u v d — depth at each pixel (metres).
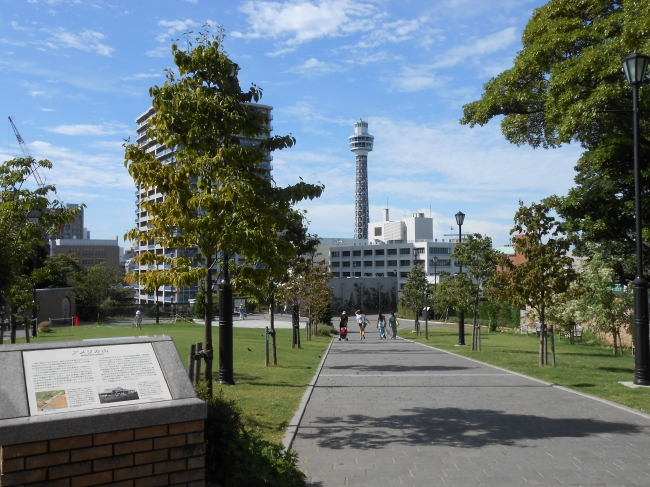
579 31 19.17
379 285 103.56
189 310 62.19
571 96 18.30
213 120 9.40
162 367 4.73
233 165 9.20
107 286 56.44
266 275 10.27
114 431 4.18
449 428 9.06
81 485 4.05
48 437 3.92
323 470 6.82
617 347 28.69
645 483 6.32
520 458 7.33
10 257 12.90
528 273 18.23
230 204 8.82
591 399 11.77
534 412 10.38
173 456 4.39
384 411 10.49
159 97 9.37
